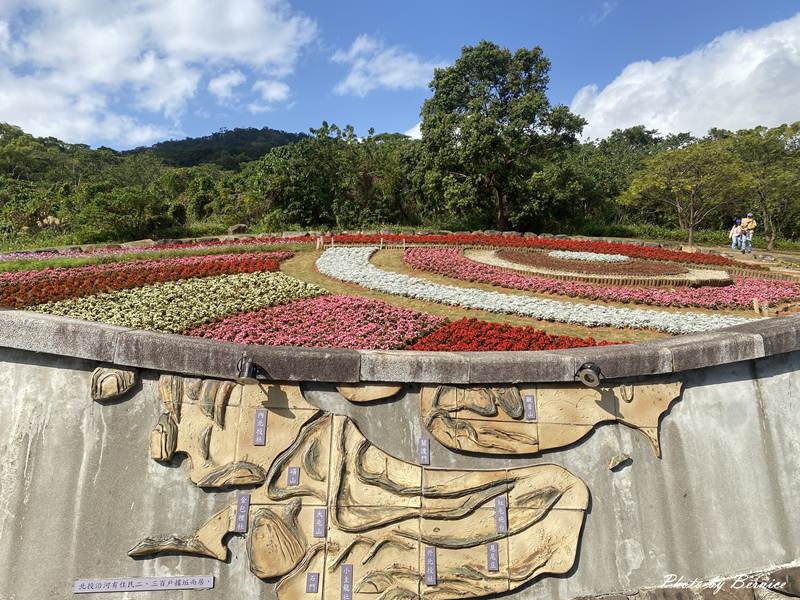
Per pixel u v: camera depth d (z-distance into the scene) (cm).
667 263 1847
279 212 3434
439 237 2427
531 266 1675
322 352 476
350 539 452
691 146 2578
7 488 461
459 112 3528
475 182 3106
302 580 444
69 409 474
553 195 3212
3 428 472
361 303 1146
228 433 462
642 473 494
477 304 1176
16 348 475
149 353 464
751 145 2900
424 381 480
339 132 3794
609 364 486
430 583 448
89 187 3136
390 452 478
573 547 465
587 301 1286
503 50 3528
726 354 506
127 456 465
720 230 3759
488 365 482
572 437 487
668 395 504
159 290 1219
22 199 3697
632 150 5362
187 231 2933
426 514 460
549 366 483
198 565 450
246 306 1109
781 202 3162
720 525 490
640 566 472
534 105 3139
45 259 1595
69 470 464
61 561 446
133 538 448
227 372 461
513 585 454
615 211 4038
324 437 469
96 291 1183
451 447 480
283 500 455
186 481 460
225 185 4512
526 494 472
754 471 508
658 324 1025
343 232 2892
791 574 470
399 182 4112
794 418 530
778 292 1344
